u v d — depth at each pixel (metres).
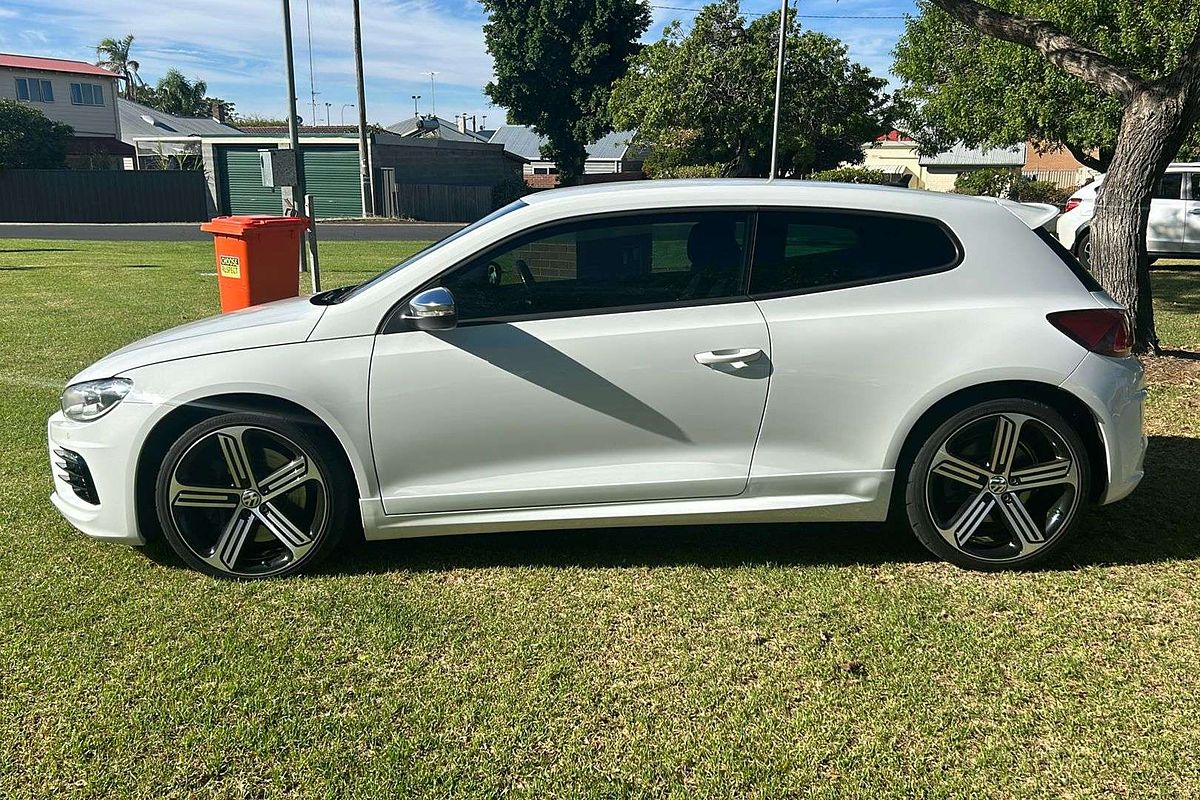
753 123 28.62
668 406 3.34
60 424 3.49
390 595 3.34
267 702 2.66
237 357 3.31
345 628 3.09
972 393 3.41
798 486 3.44
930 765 2.41
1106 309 3.42
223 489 3.39
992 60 18.19
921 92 22.30
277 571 3.46
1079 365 3.35
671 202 3.39
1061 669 2.84
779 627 3.11
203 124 56.00
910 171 52.34
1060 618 3.15
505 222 3.37
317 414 3.30
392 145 38.47
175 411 3.31
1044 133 18.56
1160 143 6.58
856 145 33.75
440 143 40.84
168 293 11.37
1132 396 3.45
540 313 3.34
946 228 3.45
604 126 41.34
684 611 3.22
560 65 41.28
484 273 3.34
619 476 3.40
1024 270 3.44
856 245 3.42
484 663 2.88
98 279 13.04
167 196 34.28
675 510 3.44
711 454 3.41
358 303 3.37
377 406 3.30
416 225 31.98
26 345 7.84
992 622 3.13
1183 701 2.66
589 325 3.32
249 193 37.16
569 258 3.34
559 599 3.31
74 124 45.06
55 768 2.38
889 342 3.32
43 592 3.32
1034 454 3.46
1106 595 3.31
